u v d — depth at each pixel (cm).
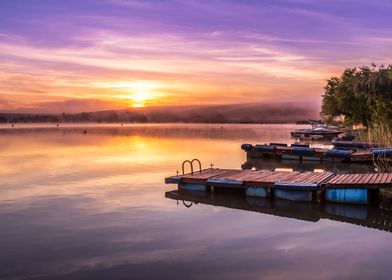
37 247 973
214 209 1359
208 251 928
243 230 1103
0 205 1432
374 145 3152
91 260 883
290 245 967
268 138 5831
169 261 870
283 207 1388
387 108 3628
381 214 1286
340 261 858
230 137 6156
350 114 5453
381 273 791
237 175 1733
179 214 1289
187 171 2298
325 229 1115
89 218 1239
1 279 790
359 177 1548
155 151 3609
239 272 805
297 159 2953
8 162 2778
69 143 4803
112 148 3984
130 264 857
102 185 1834
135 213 1301
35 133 8062
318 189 1444
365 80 4038
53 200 1513
